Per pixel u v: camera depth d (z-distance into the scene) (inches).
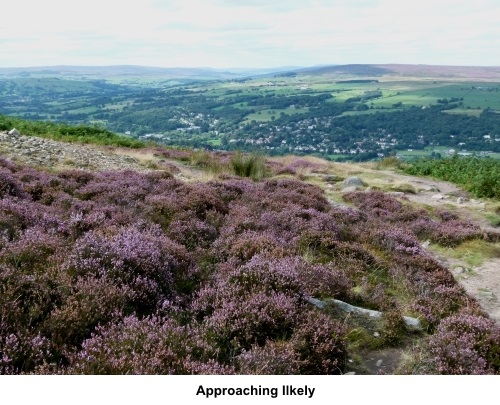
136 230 321.7
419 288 330.0
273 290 251.6
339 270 318.3
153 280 249.6
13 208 327.6
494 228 591.8
